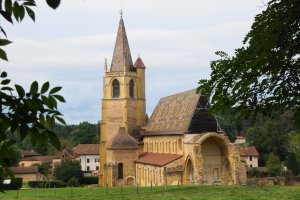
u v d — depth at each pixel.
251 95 11.87
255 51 10.79
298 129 10.68
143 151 92.19
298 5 10.04
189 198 45.31
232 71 11.73
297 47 10.45
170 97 90.38
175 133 74.12
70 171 101.06
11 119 6.06
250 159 119.44
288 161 102.38
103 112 95.44
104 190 59.25
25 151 153.25
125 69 93.81
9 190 62.06
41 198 50.47
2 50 6.00
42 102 6.31
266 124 122.50
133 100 94.94
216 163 70.75
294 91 11.34
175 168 69.44
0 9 5.77
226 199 43.03
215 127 71.94
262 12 10.77
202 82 12.64
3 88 6.18
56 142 6.18
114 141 84.12
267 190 50.50
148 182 76.81
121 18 98.56
